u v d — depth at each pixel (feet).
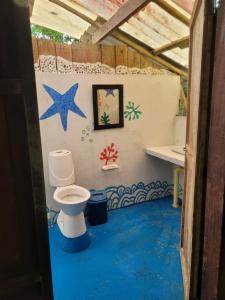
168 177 11.96
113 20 6.87
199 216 4.41
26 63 2.40
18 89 2.41
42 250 2.84
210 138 3.99
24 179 2.61
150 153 10.71
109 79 9.58
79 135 9.53
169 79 10.79
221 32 3.53
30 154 2.57
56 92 8.80
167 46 8.26
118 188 10.80
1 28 2.27
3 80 2.35
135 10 5.71
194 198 4.39
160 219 9.90
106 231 9.08
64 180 8.92
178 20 6.59
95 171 10.15
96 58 9.18
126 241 8.41
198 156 4.22
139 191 11.35
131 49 9.70
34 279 2.87
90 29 8.90
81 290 6.26
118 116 10.07
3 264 2.73
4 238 2.67
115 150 10.37
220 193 3.71
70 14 8.12
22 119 2.48
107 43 9.27
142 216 10.18
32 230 2.76
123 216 10.21
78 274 6.84
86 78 9.19
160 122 11.10
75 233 7.82
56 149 9.23
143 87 10.34
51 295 3.01
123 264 7.23
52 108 8.86
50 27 9.58
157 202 11.57
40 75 8.45
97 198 9.62
